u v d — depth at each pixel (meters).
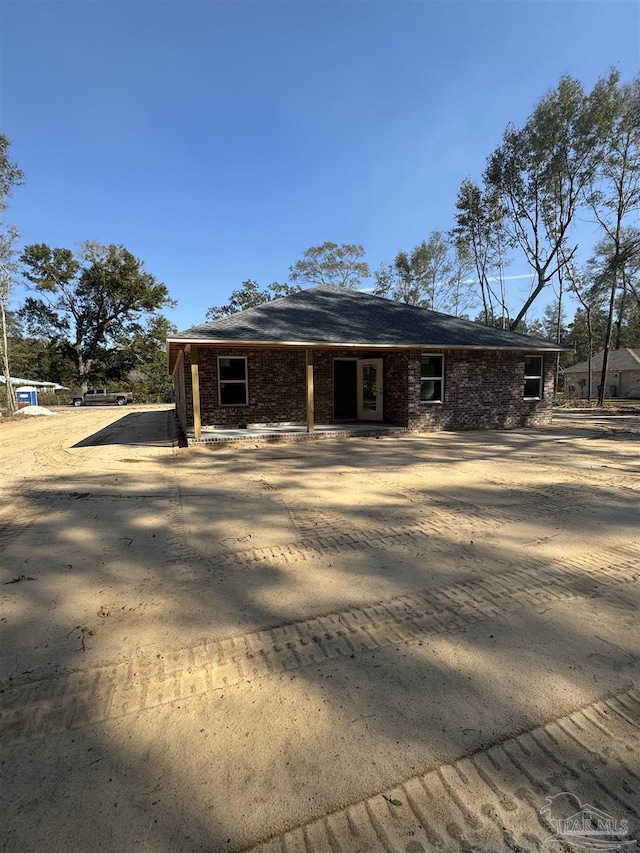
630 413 18.73
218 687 2.21
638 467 7.50
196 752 1.81
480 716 1.98
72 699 2.13
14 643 2.60
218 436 10.68
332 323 12.38
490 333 13.88
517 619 2.79
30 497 5.99
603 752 1.79
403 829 1.48
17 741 1.88
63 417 22.61
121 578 3.44
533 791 1.62
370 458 8.49
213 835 1.47
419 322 13.64
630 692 2.13
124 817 1.53
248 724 1.96
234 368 12.70
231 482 6.67
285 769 1.72
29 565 3.71
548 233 23.66
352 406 14.09
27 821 1.52
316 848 1.42
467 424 13.04
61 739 1.89
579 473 7.05
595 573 3.43
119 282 37.91
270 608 2.95
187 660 2.42
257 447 10.07
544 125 20.98
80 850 1.41
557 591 3.15
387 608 2.94
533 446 9.88
